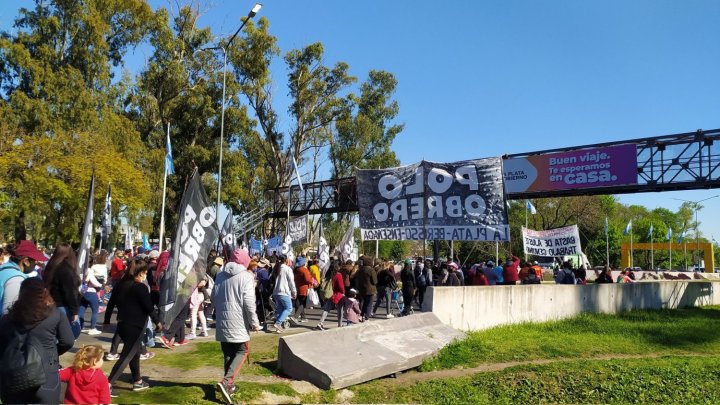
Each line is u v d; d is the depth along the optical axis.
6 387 4.85
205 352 10.79
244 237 40.62
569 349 12.91
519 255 64.44
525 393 9.66
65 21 35.91
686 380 10.61
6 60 32.78
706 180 24.80
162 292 8.38
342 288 14.48
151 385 8.17
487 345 12.45
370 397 8.91
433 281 19.94
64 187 29.42
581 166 28.20
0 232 33.34
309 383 8.93
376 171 16.66
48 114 32.53
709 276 54.53
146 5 42.75
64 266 7.34
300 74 53.62
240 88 49.53
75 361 5.79
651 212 115.50
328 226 63.22
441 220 15.77
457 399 9.10
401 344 10.95
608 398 9.55
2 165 27.72
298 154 54.47
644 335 15.41
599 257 75.12
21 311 5.00
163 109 46.56
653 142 26.27
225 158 46.78
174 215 46.47
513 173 30.41
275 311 15.27
